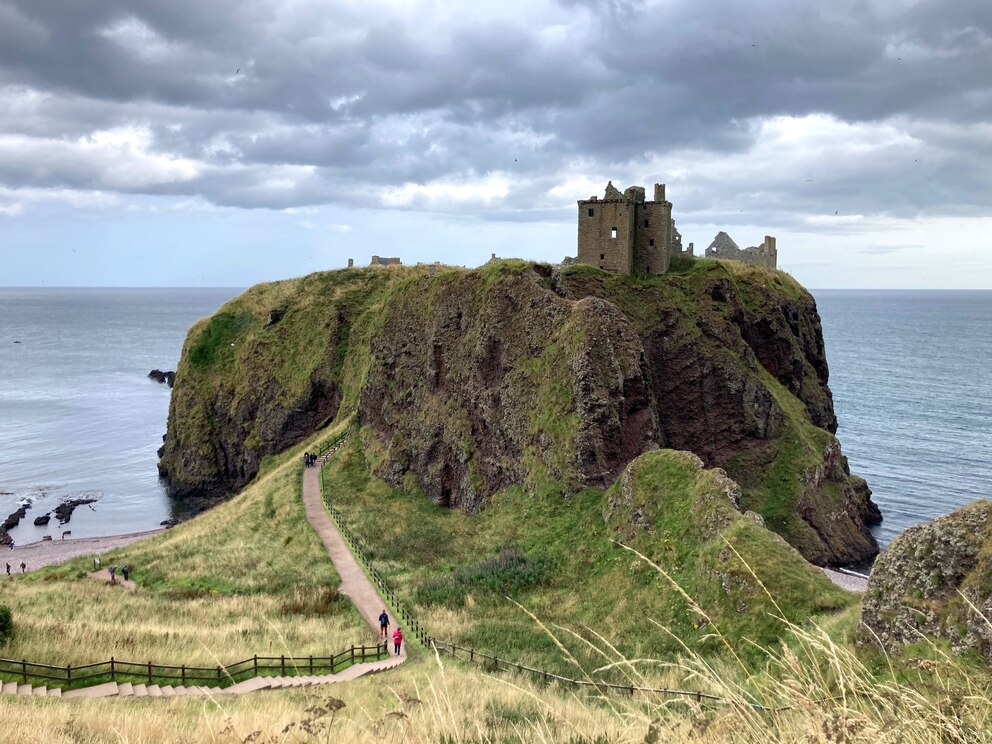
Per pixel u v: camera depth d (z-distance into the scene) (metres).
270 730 10.82
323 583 43.78
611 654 30.89
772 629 28.41
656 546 38.72
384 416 70.06
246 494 69.50
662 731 7.82
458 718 12.36
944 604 18.38
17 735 15.73
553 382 53.91
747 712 7.71
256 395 92.94
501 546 47.94
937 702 7.12
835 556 66.00
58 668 25.36
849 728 6.70
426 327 68.19
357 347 88.44
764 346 78.38
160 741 14.18
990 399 149.38
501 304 61.03
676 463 42.31
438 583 42.62
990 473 93.81
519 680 24.38
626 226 71.88
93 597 42.44
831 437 73.38
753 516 36.38
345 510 59.88
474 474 58.34
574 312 55.28
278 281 107.06
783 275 91.44
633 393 53.34
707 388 69.50
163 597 43.19
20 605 39.38
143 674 26.86
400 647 32.47
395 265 105.31
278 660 28.92
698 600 32.81
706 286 73.31
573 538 44.88
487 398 59.34
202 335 101.69
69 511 85.12
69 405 150.50
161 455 104.56
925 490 87.00
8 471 102.44
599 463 49.00
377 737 10.32
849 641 20.16
